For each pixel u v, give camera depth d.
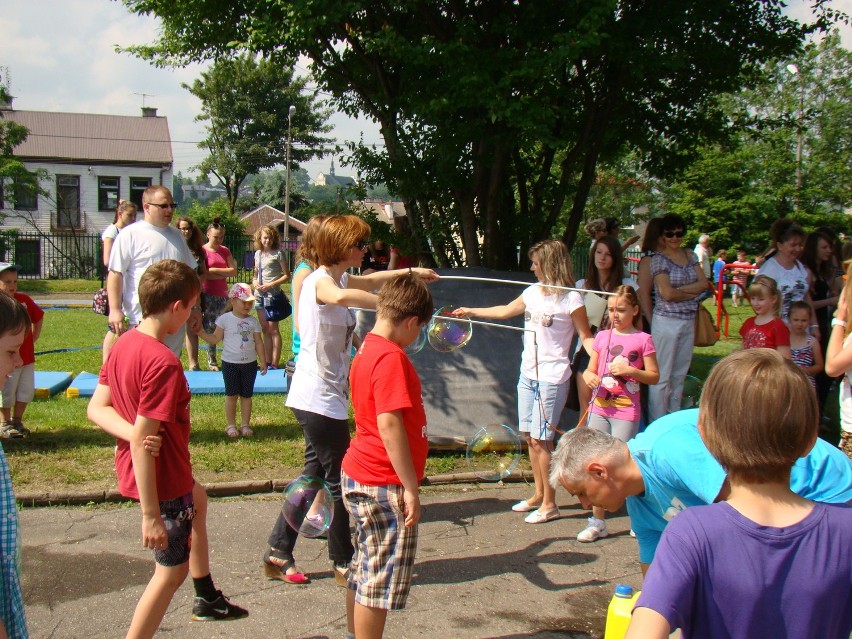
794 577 1.63
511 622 3.77
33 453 5.94
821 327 6.96
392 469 3.08
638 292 6.09
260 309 9.48
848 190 35.50
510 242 8.63
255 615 3.77
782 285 6.29
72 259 35.22
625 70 7.93
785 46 8.43
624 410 4.89
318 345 3.84
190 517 3.14
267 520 5.00
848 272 4.23
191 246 8.74
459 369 6.60
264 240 9.44
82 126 40.66
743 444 1.67
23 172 32.75
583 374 5.16
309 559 4.46
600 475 2.38
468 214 8.27
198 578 3.61
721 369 1.75
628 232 36.47
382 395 3.03
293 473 5.73
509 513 5.28
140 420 2.91
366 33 7.46
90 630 3.60
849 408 4.46
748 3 8.12
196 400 7.87
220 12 7.99
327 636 3.59
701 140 9.61
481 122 7.22
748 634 1.64
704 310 6.17
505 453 6.27
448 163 7.74
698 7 7.61
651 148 9.67
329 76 8.76
